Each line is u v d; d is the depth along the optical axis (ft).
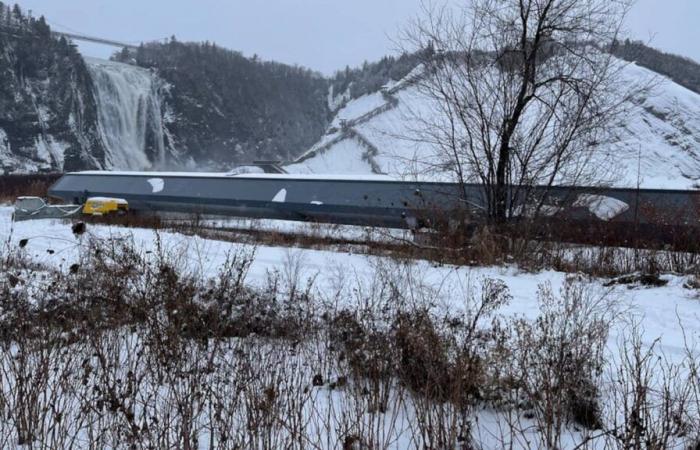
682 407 15.69
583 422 17.01
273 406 16.19
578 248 47.39
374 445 15.57
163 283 24.63
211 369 18.40
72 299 24.22
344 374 19.60
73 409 17.47
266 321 23.95
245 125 405.18
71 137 331.57
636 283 36.42
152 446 14.69
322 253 50.24
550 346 18.66
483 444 15.96
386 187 73.72
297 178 83.76
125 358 20.65
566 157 48.65
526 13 48.70
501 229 48.47
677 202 52.39
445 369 17.58
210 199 87.76
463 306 29.01
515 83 49.55
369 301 28.14
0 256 36.58
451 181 55.01
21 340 20.18
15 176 191.83
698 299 31.71
